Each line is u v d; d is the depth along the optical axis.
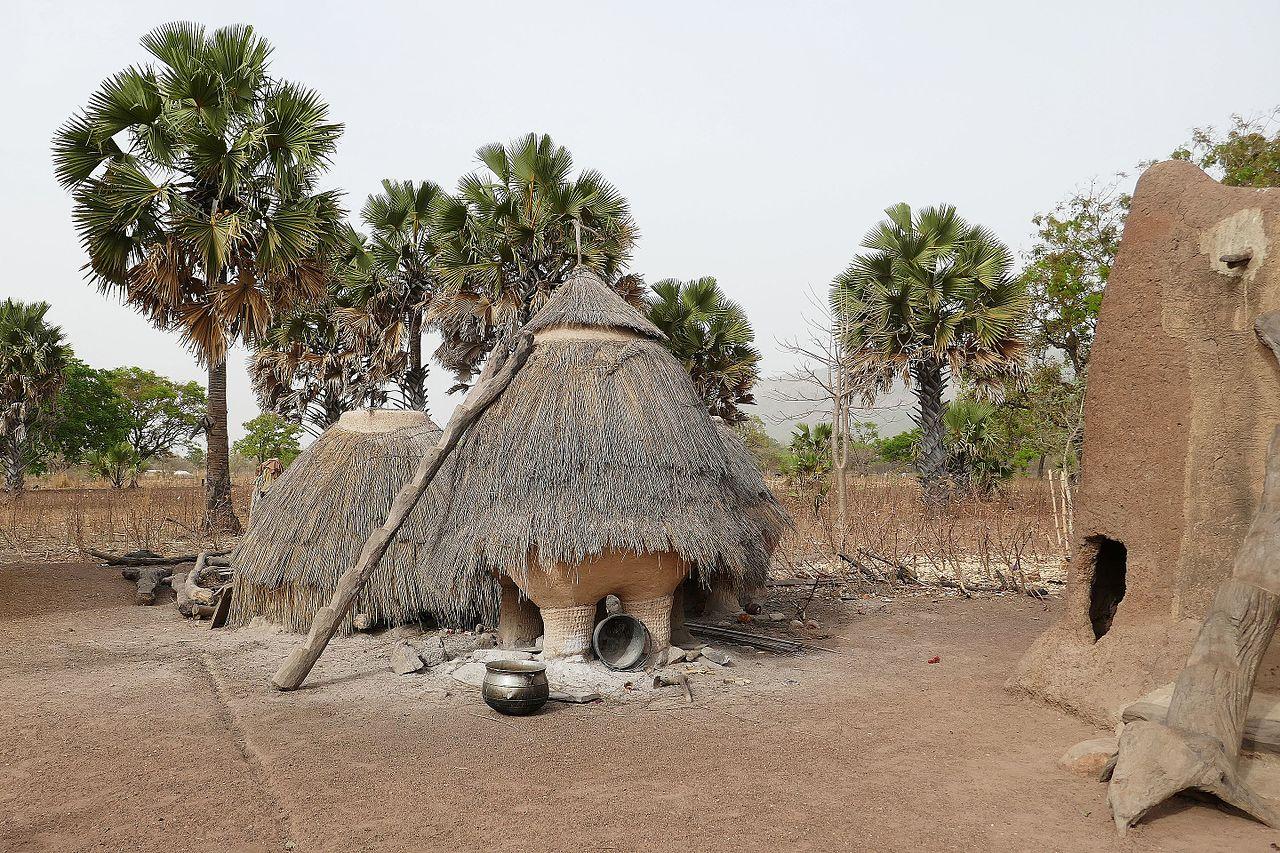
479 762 4.04
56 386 28.92
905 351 17.67
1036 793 3.63
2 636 7.21
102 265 12.23
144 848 3.16
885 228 18.27
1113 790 3.35
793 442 20.03
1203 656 3.69
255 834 3.28
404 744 4.33
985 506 15.98
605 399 5.77
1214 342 4.49
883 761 4.05
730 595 6.53
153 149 12.09
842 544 10.93
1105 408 5.02
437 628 7.01
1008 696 5.24
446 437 5.96
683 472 5.68
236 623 7.39
